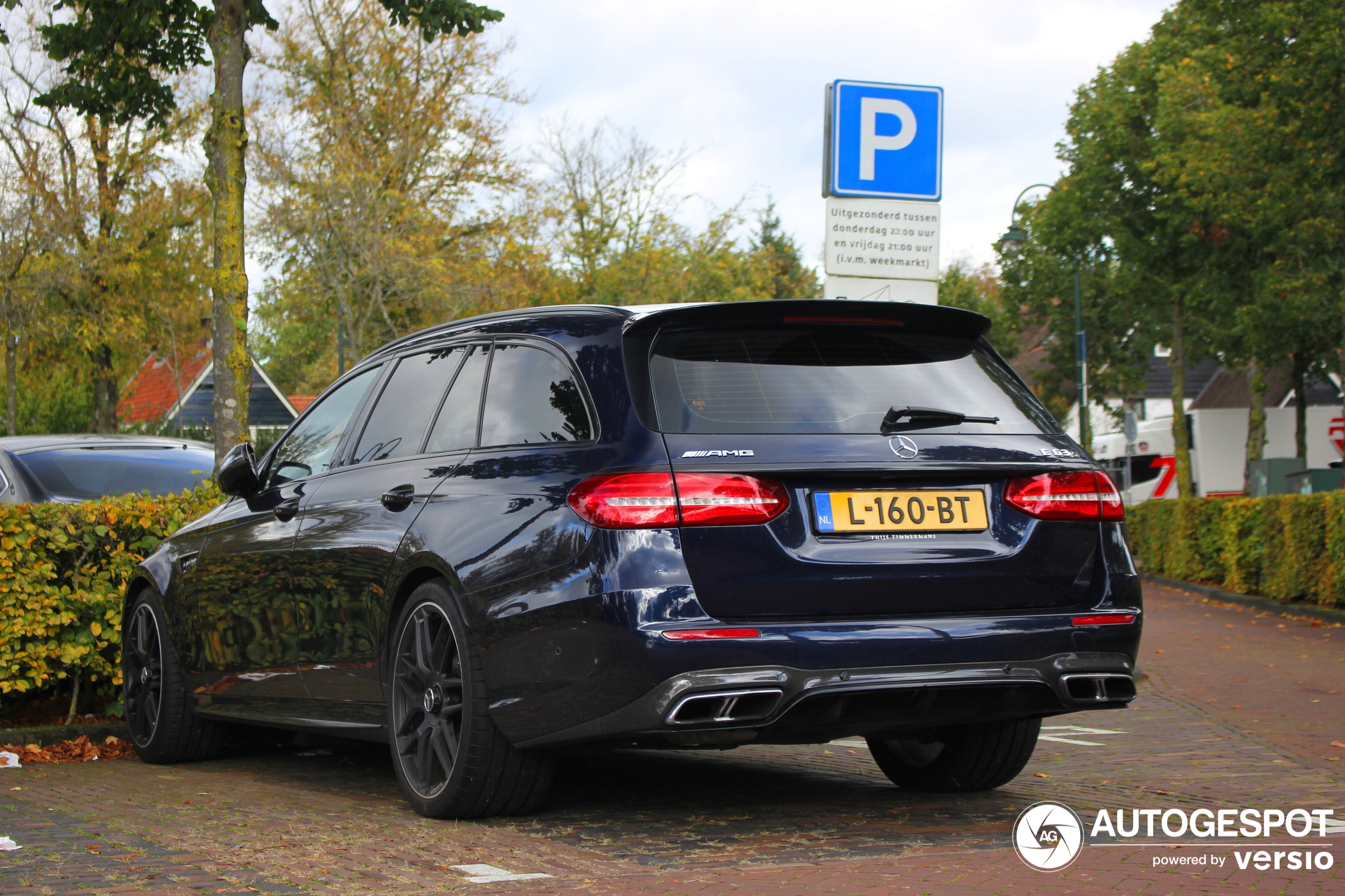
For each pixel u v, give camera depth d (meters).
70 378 37.44
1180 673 11.36
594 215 43.88
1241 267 30.36
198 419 47.47
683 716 4.32
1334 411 48.50
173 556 6.97
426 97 36.12
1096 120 33.25
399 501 5.36
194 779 6.41
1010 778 5.61
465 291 31.64
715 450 4.48
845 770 6.42
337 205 30.08
